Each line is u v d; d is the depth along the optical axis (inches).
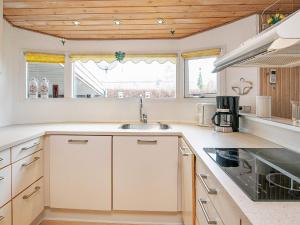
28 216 89.5
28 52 121.9
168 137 99.8
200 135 89.7
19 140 81.3
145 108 132.7
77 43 131.6
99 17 107.4
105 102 133.2
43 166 102.6
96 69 135.5
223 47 114.5
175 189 100.3
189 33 124.5
